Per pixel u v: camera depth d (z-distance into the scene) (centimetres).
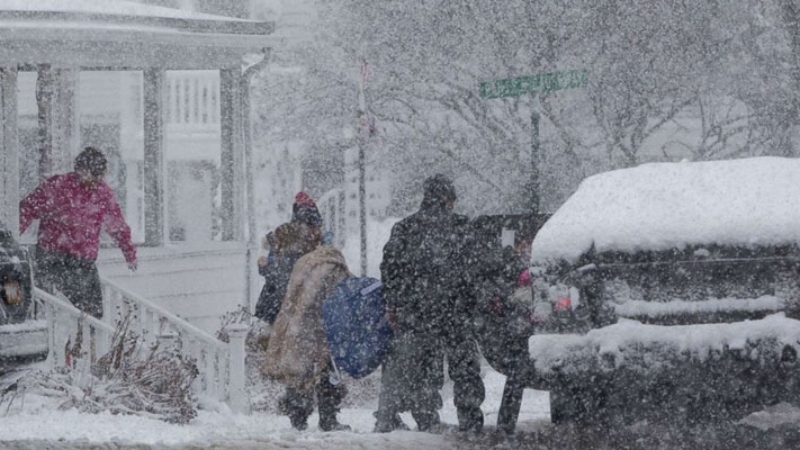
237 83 6269
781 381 3234
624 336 3231
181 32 5600
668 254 3256
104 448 3388
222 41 5791
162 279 5834
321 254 3859
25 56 5209
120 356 4444
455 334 3688
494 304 3666
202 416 4494
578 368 3269
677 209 3338
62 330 4606
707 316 3266
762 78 9831
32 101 10525
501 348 3656
